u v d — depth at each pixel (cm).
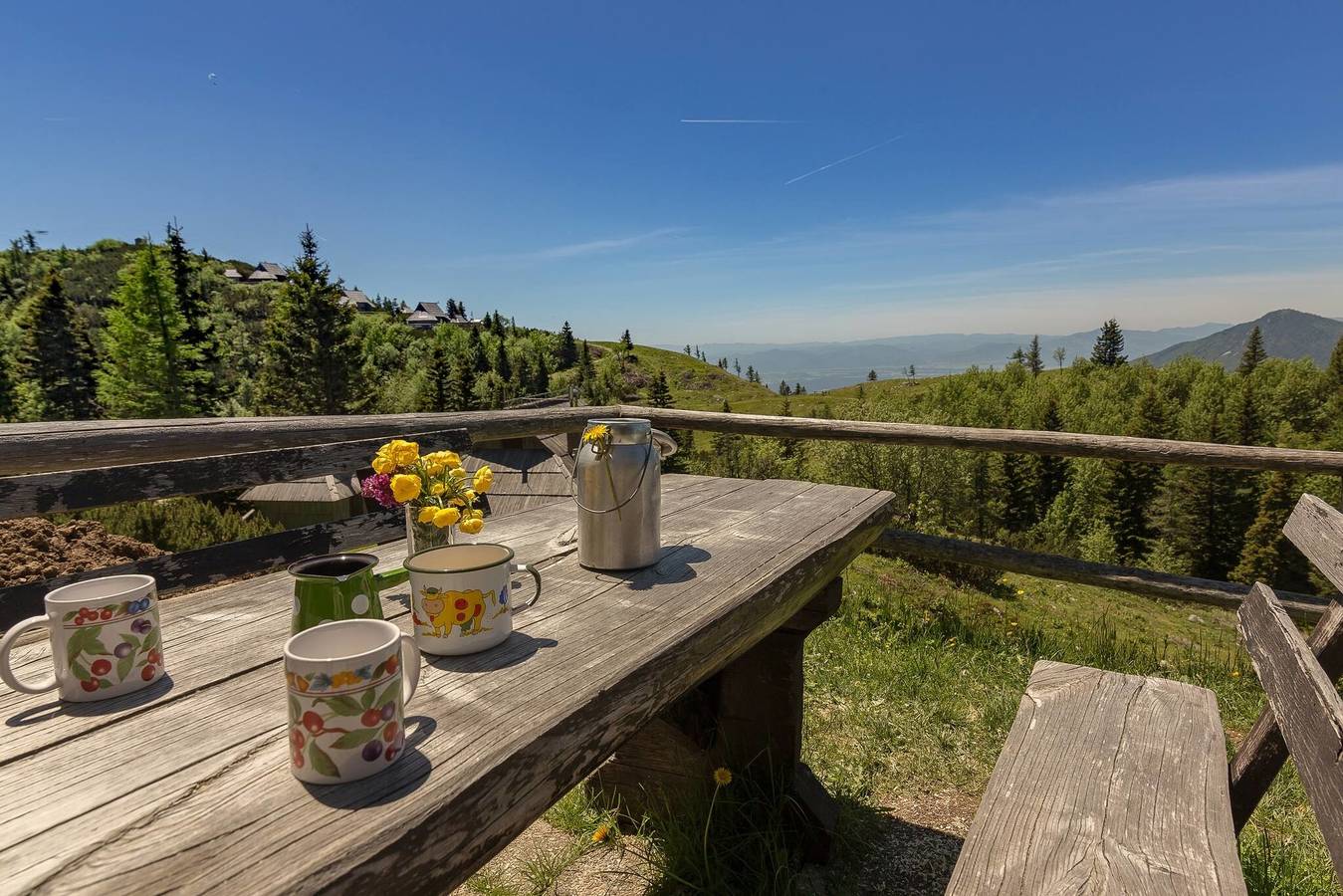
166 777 81
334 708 77
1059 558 394
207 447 253
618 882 201
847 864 212
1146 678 189
